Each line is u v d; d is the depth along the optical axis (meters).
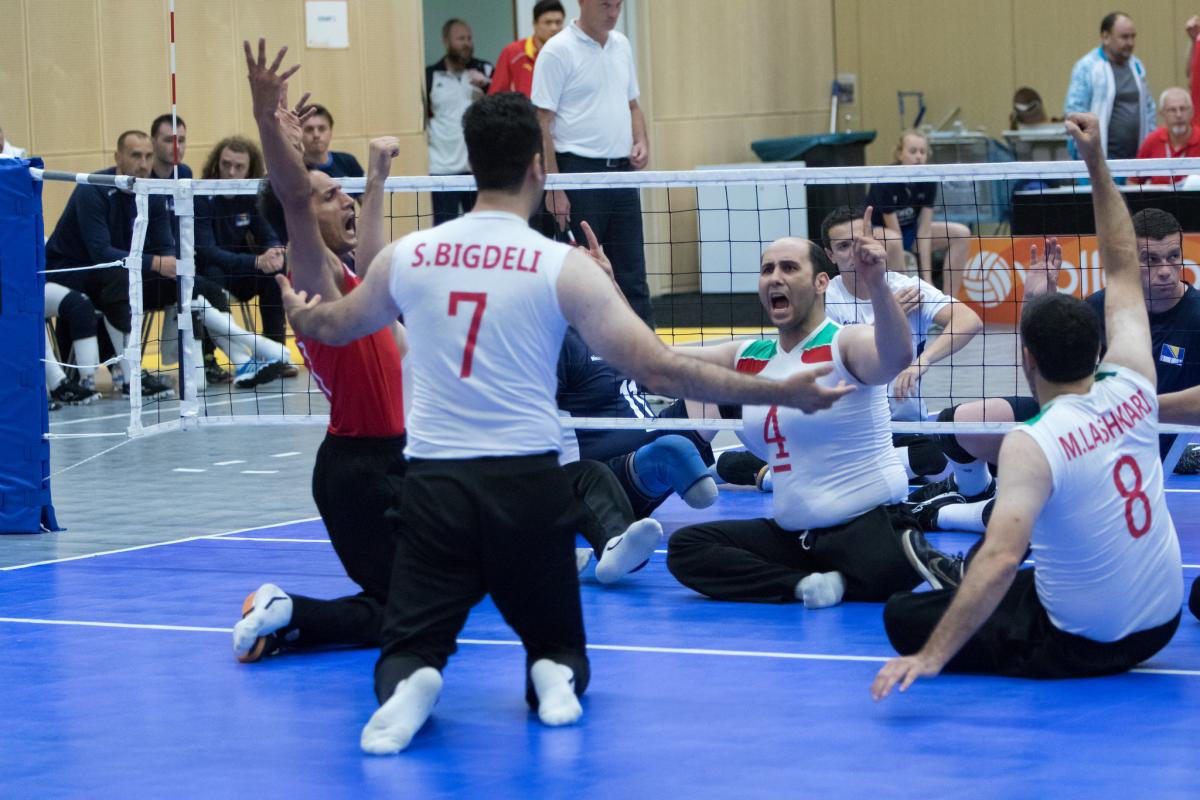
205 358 17.70
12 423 10.33
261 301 17.45
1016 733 5.48
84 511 11.20
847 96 28.56
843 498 7.75
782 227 25.84
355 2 22.64
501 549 5.47
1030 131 24.48
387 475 6.61
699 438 10.00
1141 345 6.08
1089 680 6.18
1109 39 19.97
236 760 5.41
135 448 14.23
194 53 21.42
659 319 22.58
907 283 10.16
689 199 26.47
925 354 10.16
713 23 27.44
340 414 6.64
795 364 7.78
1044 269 9.74
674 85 27.28
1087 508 5.85
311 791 5.06
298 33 22.27
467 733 5.68
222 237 17.30
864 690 6.13
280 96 5.99
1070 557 5.94
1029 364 5.99
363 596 7.09
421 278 5.46
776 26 27.95
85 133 20.72
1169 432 9.17
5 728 5.86
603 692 6.20
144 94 21.09
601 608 7.84
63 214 16.80
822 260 7.80
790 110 28.20
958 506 9.58
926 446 10.30
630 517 8.56
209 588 8.48
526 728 5.73
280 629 6.88
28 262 10.30
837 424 7.73
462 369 5.41
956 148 25.66
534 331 5.40
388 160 6.73
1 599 8.28
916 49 28.41
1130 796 4.79
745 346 8.09
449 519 5.45
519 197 5.54
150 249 16.53
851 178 9.25
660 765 5.23
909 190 20.69
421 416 5.52
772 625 7.34
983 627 6.26
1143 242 8.97
